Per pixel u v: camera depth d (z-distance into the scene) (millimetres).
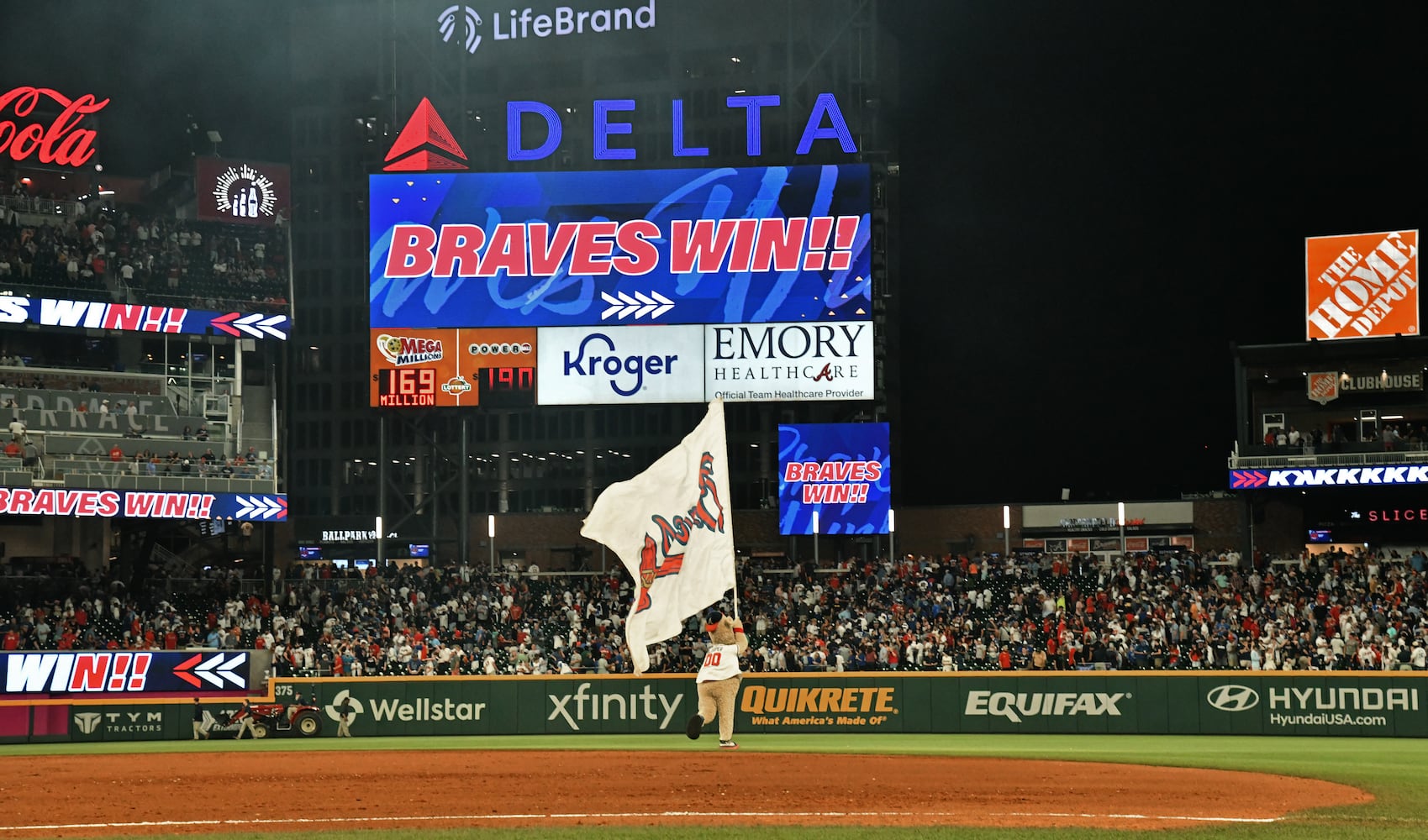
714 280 53906
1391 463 52625
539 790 17250
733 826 13555
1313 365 58125
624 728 36531
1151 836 12648
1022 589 50625
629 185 54438
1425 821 14156
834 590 52875
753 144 55812
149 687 39250
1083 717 35344
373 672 44000
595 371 53875
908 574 53719
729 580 21594
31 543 55219
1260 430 58844
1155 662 42656
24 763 24328
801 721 36125
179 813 15469
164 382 55625
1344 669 37562
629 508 21391
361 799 16547
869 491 55188
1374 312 56719
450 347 54219
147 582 51312
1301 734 34344
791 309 53594
